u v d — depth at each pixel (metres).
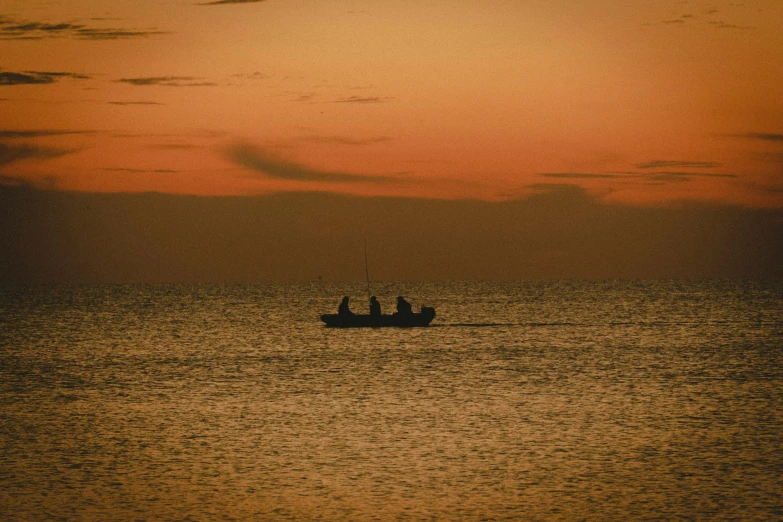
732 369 198.12
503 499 91.69
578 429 125.69
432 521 85.06
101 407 149.50
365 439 119.56
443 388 168.00
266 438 120.88
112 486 97.31
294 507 89.50
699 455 109.69
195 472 102.94
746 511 87.75
